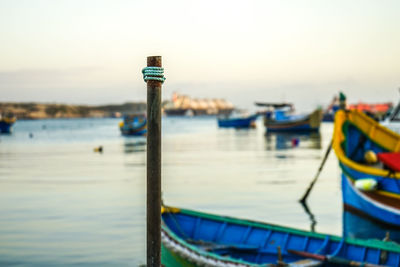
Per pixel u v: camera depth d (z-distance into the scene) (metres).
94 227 18.50
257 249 13.93
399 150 20.73
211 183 29.12
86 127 160.75
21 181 30.78
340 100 21.66
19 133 108.81
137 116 100.06
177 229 15.76
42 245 16.19
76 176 32.94
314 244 13.52
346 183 20.12
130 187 27.88
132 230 18.02
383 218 18.30
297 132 89.31
